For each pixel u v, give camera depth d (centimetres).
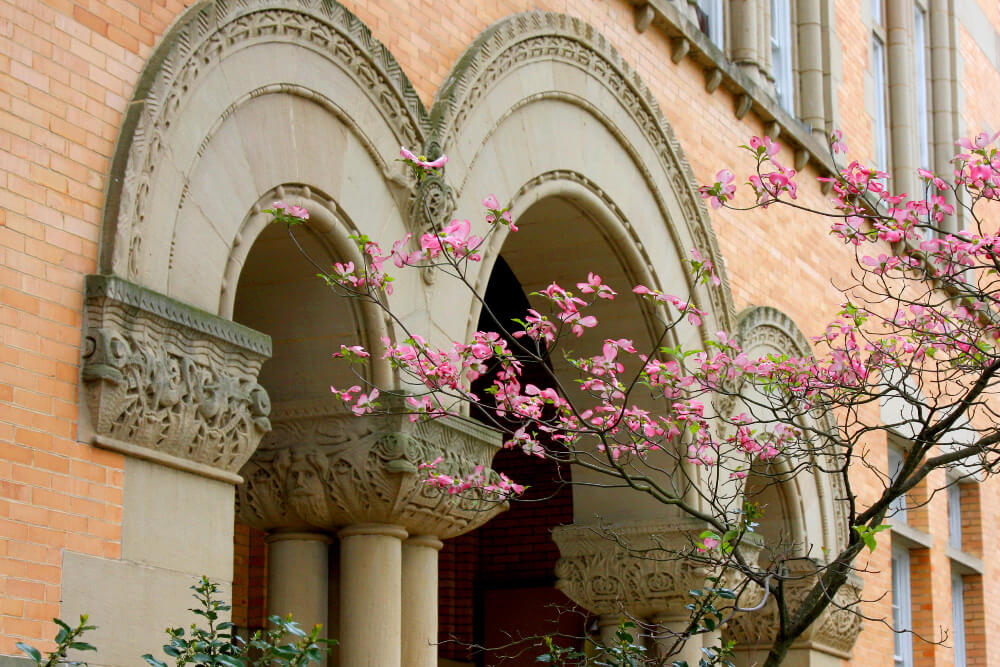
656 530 1187
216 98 795
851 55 1756
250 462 915
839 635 1466
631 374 1211
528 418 973
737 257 1380
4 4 689
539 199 1090
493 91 1038
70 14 721
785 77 1631
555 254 1200
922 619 1805
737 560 898
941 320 1052
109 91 734
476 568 1570
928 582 1812
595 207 1151
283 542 923
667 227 1240
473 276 1004
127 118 738
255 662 709
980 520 2009
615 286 1209
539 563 1544
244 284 927
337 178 890
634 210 1196
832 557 1462
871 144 1780
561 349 1225
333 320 916
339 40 891
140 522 714
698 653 1191
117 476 705
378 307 909
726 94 1393
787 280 1473
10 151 679
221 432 755
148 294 718
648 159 1220
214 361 756
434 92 994
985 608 1995
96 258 711
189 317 740
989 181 959
